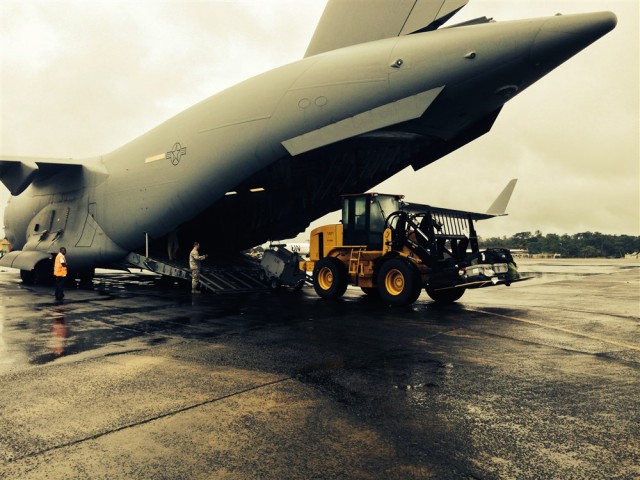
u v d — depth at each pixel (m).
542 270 34.69
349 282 12.21
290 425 3.53
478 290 16.52
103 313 9.62
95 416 3.72
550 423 3.57
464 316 9.26
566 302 12.12
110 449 3.11
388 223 11.30
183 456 3.01
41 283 17.69
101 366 5.28
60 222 17.73
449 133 12.02
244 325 8.12
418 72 10.60
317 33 13.21
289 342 6.64
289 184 14.40
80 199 16.95
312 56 12.94
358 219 11.99
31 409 3.89
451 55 10.34
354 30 12.40
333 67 11.70
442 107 10.94
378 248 11.55
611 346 6.38
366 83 11.10
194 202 13.80
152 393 4.30
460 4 10.49
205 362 5.47
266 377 4.84
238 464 2.90
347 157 13.26
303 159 13.27
